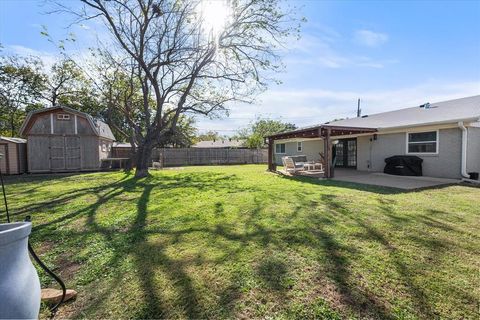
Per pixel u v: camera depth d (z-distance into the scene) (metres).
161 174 13.04
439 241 3.37
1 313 1.35
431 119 10.04
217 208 5.30
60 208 5.61
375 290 2.32
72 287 2.48
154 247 3.36
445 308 2.07
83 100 20.84
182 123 26.27
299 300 2.20
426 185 8.06
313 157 17.64
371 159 12.95
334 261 2.86
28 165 14.47
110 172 14.79
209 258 2.99
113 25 10.67
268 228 3.96
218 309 2.11
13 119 22.78
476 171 9.48
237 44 12.23
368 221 4.23
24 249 1.59
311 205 5.39
